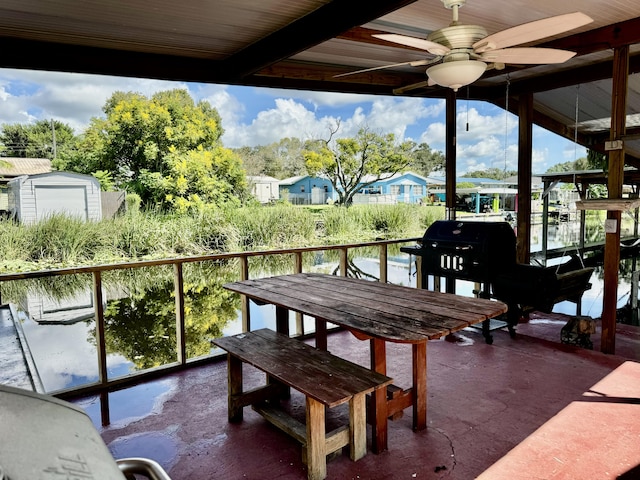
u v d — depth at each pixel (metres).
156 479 1.02
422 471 2.31
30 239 11.70
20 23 3.23
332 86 5.02
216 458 2.47
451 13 3.45
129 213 14.41
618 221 3.88
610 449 2.48
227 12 3.18
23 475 0.69
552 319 5.20
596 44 3.88
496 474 2.27
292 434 2.49
